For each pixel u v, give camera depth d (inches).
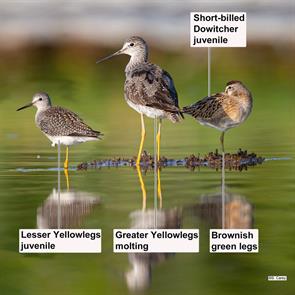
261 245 495.5
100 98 1103.0
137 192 608.7
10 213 550.6
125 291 430.0
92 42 1417.3
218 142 818.8
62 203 576.4
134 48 785.6
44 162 728.3
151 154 754.2
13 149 791.7
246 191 607.2
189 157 727.7
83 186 629.3
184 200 582.6
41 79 1233.4
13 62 1332.4
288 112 1007.0
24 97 1112.8
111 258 487.2
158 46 1392.7
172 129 906.1
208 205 568.1
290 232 511.2
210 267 468.1
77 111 1012.5
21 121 957.2
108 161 725.3
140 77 727.1
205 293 425.4
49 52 1380.4
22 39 1438.2
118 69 1312.7
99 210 559.5
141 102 719.7
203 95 1095.6
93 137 716.0
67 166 704.4
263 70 1269.7
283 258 475.8
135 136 862.5
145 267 467.2
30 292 431.8
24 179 654.5
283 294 426.9
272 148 780.6
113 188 623.8
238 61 1323.8
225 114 728.3
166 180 650.8
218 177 658.8
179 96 1088.2
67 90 1156.5
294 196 591.2
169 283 443.2
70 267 470.9
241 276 454.0
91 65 1330.0
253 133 866.1
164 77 729.0
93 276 455.2
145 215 545.6
